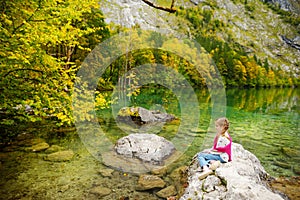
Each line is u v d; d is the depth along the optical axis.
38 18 5.11
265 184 4.84
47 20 5.15
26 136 7.80
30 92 5.60
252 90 46.03
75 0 5.47
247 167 4.46
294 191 4.72
